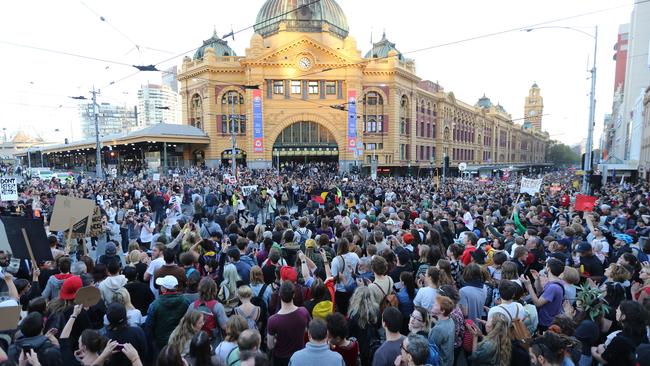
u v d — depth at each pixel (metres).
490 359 4.67
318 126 60.12
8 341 4.91
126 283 6.69
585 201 14.05
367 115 62.06
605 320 5.65
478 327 5.52
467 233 9.01
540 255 8.28
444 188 28.94
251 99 56.75
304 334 5.37
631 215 13.42
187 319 4.89
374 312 5.81
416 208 17.25
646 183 38.00
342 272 7.42
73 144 69.88
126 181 35.88
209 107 58.03
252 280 6.91
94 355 4.39
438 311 5.04
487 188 32.12
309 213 15.16
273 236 10.23
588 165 23.14
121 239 16.50
